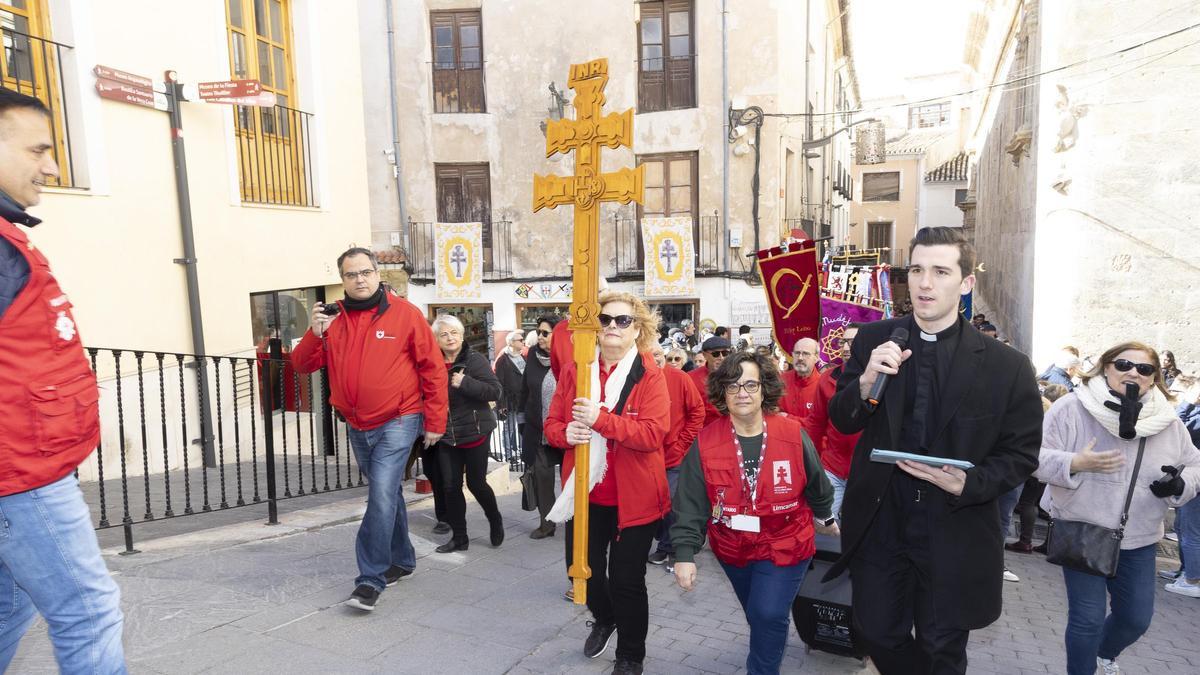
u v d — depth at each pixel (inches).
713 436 136.0
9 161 77.0
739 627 174.9
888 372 93.9
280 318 360.5
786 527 132.4
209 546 193.0
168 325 275.7
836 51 1031.6
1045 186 479.5
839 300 303.6
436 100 725.3
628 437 135.4
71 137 241.9
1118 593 143.6
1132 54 441.4
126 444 258.1
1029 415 97.5
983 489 93.5
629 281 690.2
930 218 1585.9
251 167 326.0
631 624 139.3
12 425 74.4
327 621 156.6
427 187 724.7
